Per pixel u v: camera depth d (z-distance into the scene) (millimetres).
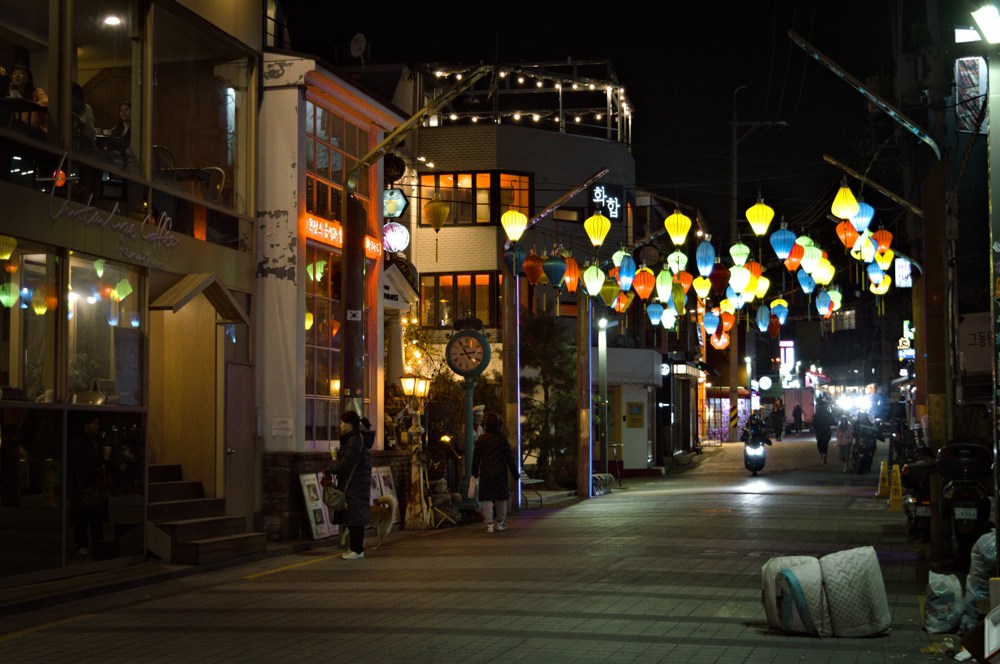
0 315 11766
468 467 22297
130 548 13820
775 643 8789
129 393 14078
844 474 34344
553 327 31984
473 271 35281
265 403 17281
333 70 18078
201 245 15820
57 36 12938
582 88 38500
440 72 36188
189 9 15562
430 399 25469
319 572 13891
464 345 22469
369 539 18266
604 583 12109
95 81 14164
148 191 14570
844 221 19797
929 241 13523
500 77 37688
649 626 9539
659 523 19188
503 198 35719
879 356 70000
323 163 18844
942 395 13297
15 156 12086
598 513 22109
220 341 16125
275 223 17438
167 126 15711
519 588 11867
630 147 40062
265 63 17609
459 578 12844
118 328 13938
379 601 11227
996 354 8445
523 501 24578
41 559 12180
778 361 79375
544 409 30906
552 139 36812
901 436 30344
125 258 13930
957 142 27641
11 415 11758
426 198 35750
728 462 42531
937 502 13258
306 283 18062
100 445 13344
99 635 9641
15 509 11805
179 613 10805
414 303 29859
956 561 12789
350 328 17484
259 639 9266
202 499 15641
